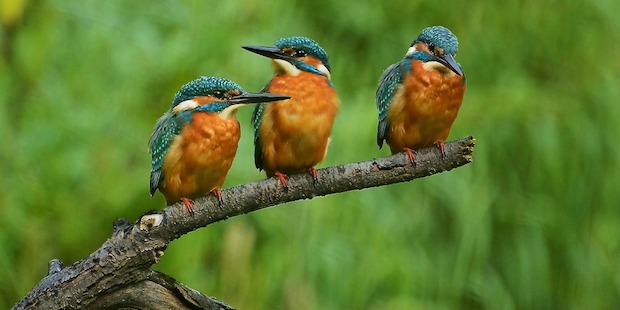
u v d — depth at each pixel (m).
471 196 13.32
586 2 14.29
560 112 14.07
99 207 12.05
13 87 11.97
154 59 12.05
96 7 12.19
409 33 13.67
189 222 6.78
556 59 14.45
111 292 6.68
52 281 6.65
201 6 12.29
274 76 8.33
